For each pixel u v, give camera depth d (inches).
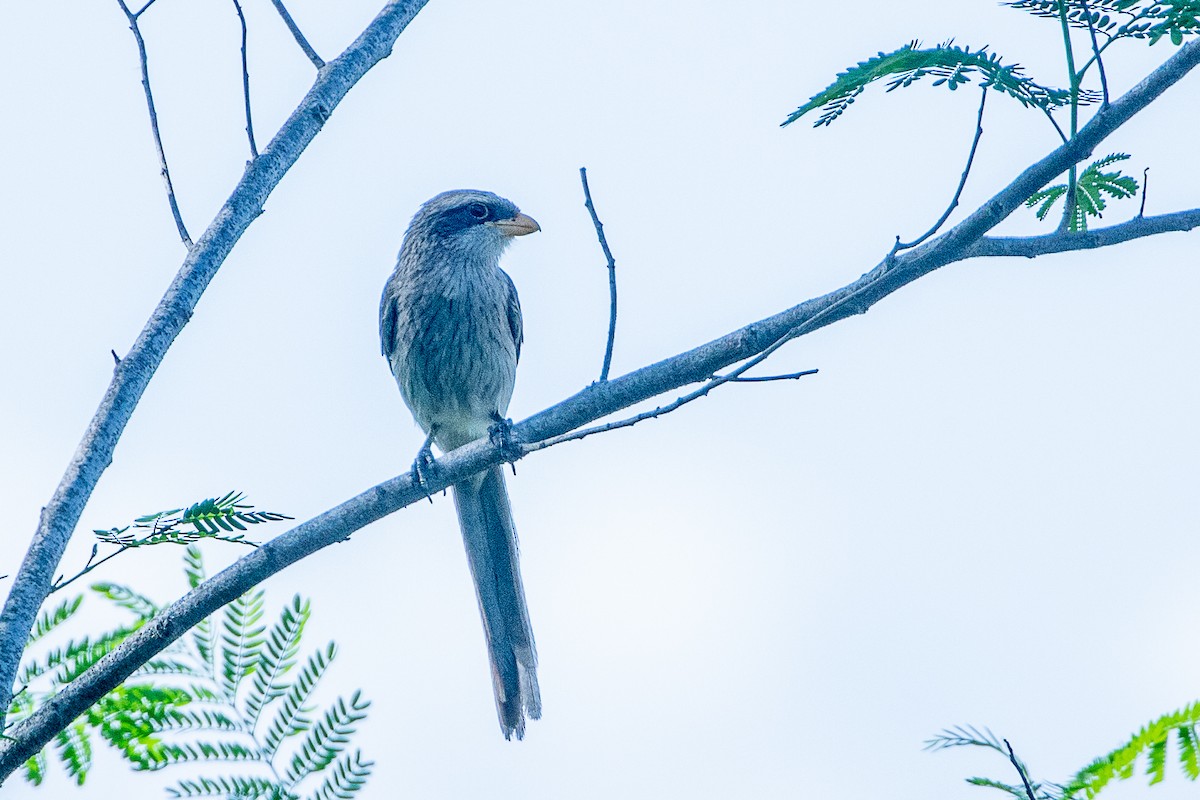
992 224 372.2
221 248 371.2
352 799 339.9
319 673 353.7
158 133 378.3
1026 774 271.6
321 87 410.3
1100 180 395.5
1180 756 269.3
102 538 316.5
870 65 357.1
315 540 402.6
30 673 371.6
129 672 351.6
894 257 383.6
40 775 351.9
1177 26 342.0
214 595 363.6
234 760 344.5
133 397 342.6
